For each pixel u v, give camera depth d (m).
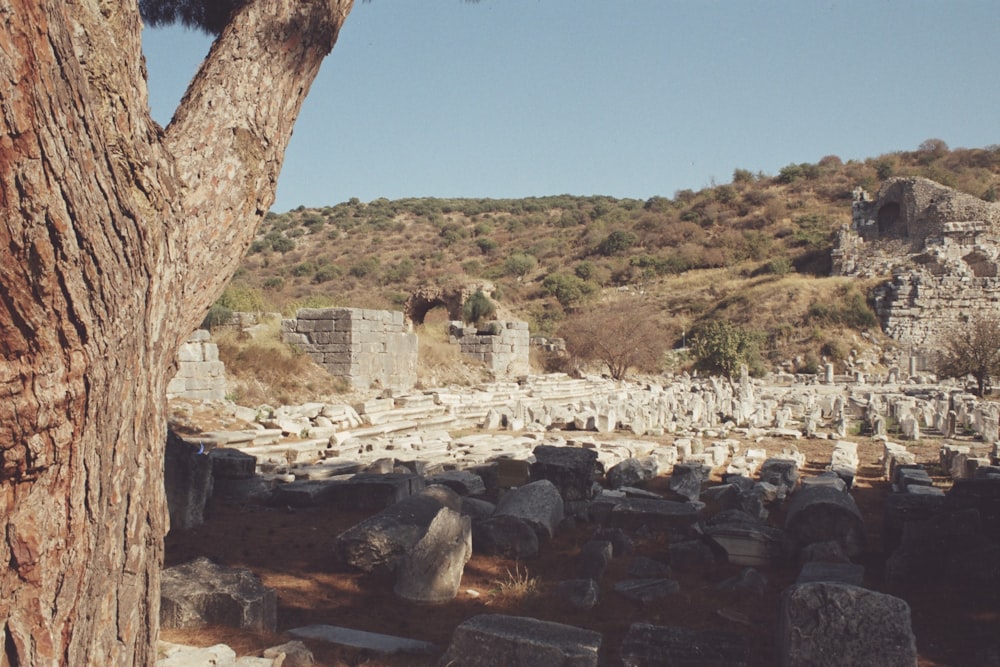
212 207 5.20
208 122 5.26
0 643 3.33
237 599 6.54
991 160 90.12
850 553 9.06
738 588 8.06
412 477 11.41
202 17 8.12
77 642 3.52
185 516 9.59
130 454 3.82
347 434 17.34
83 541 3.54
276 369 22.58
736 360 42.94
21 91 3.01
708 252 75.06
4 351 3.22
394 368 26.41
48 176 3.17
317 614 7.14
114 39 3.83
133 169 3.87
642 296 67.50
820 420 27.80
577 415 22.50
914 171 87.25
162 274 4.10
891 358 52.94
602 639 6.36
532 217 105.50
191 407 17.70
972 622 7.10
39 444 3.29
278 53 5.56
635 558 8.72
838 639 5.27
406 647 6.26
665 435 21.67
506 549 9.13
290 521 10.29
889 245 64.56
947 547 8.31
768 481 13.51
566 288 66.44
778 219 81.75
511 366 34.09
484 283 37.91
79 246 3.34
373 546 8.17
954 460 15.62
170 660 5.36
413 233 100.38
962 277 56.06
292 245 94.56
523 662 5.64
